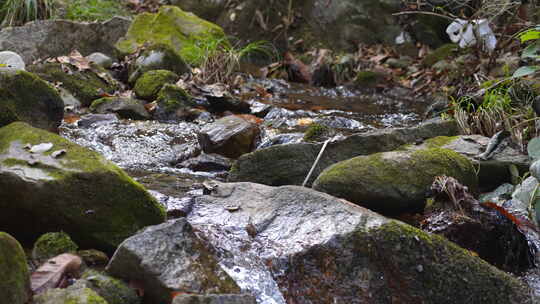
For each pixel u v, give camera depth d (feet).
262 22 28.30
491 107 14.85
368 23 27.68
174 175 13.14
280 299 9.54
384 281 9.64
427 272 9.66
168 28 23.68
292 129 15.85
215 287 9.09
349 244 9.72
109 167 10.20
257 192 11.01
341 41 27.91
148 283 9.09
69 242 9.80
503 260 10.83
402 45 27.17
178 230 9.36
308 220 10.18
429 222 10.94
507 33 19.75
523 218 11.60
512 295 9.76
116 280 9.14
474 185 12.15
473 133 14.71
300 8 29.01
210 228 10.29
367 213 10.00
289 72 24.79
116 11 27.66
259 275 9.62
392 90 22.49
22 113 12.66
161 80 18.20
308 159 12.81
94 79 18.44
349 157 13.03
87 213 10.05
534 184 11.75
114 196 10.12
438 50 24.59
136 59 19.95
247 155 12.76
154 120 16.65
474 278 9.72
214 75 20.24
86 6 26.04
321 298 9.61
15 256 8.67
